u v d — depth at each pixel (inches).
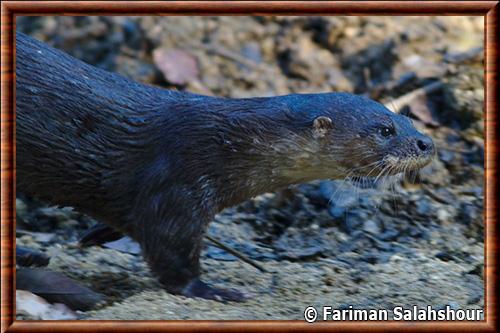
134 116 645.3
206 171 633.0
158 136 637.9
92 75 655.1
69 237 787.4
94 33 1032.8
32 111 634.2
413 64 1012.5
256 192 657.6
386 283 681.0
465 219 833.5
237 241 790.5
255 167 645.3
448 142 924.0
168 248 626.5
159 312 592.4
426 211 837.2
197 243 630.5
